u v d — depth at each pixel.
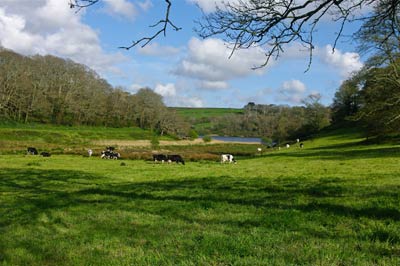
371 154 41.12
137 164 39.06
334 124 112.62
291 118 128.88
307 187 15.08
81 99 122.06
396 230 7.61
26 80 106.31
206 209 10.94
